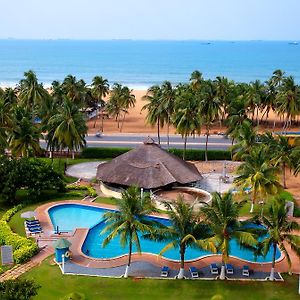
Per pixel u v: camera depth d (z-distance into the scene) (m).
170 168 69.12
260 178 54.59
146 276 44.94
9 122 73.62
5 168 63.03
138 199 43.88
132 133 111.81
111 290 42.03
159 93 93.19
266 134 74.88
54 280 43.69
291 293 41.94
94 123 123.88
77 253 49.62
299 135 94.50
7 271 45.72
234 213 41.72
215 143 100.56
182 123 80.75
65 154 89.69
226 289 42.56
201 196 65.12
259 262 48.50
